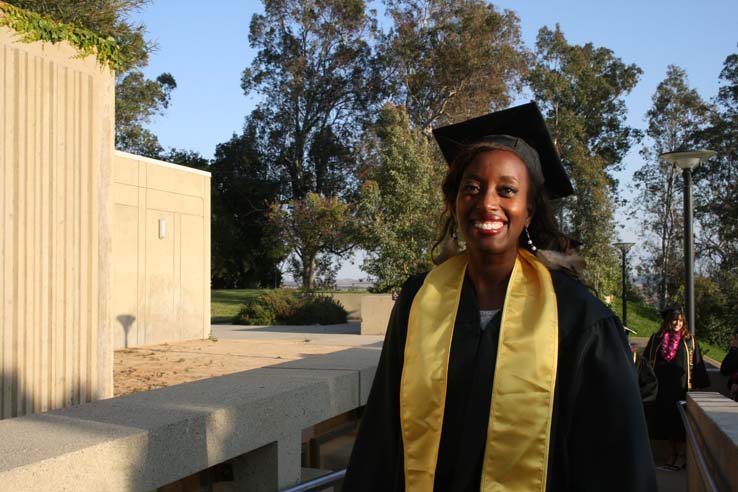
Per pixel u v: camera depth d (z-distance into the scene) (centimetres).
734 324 3256
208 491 339
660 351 822
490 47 4362
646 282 4644
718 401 546
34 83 625
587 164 3997
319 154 4822
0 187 588
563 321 190
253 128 4941
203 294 1672
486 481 183
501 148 207
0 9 593
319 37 4853
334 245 4022
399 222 2188
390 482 205
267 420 330
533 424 182
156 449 263
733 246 4516
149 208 1505
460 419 192
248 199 4756
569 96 4762
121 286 1425
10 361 592
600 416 180
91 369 680
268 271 4966
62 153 655
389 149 2366
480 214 202
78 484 231
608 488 175
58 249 648
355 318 2598
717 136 4469
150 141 4988
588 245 2977
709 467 422
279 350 1380
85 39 676
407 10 4588
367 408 215
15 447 233
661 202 4659
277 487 340
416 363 198
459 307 204
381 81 4772
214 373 1011
